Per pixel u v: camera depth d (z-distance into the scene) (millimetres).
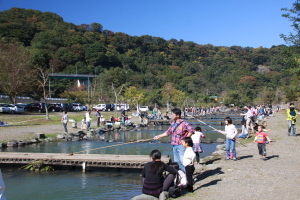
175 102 80062
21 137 19922
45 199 8336
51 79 89188
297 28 16906
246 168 9484
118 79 99125
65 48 122500
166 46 185875
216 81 142375
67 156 12312
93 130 25859
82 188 9375
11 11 145875
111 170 11844
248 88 120312
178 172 7320
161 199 6637
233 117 51062
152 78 118312
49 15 157750
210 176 8758
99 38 156625
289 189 6980
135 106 65625
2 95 60906
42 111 47156
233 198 6453
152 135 25422
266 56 183000
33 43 119750
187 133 7727
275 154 11969
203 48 197625
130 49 164625
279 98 94562
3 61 46406
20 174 11219
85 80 97688
